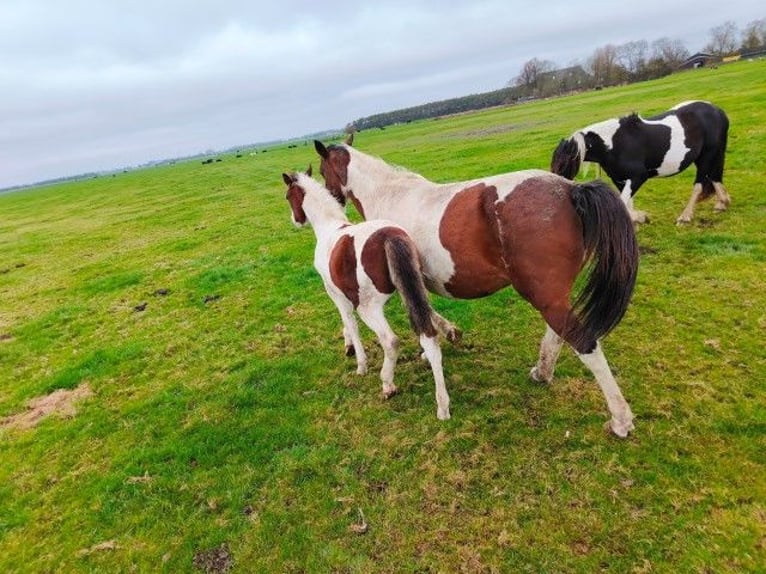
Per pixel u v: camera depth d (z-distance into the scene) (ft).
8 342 26.43
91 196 127.44
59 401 19.25
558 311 11.48
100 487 13.76
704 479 10.77
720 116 23.40
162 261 38.32
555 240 11.12
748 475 10.69
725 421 12.25
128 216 70.85
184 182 115.85
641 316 17.84
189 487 13.24
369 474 12.61
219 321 24.04
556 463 11.83
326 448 13.78
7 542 12.53
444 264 13.30
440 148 83.15
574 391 14.39
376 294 14.19
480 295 13.69
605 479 11.15
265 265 31.45
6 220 98.17
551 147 57.52
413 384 16.11
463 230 12.50
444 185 13.93
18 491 14.39
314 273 28.53
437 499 11.47
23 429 17.66
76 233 62.75
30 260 49.60
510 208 11.55
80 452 15.71
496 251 12.09
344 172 16.78
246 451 14.28
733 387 13.42
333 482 12.59
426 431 13.78
